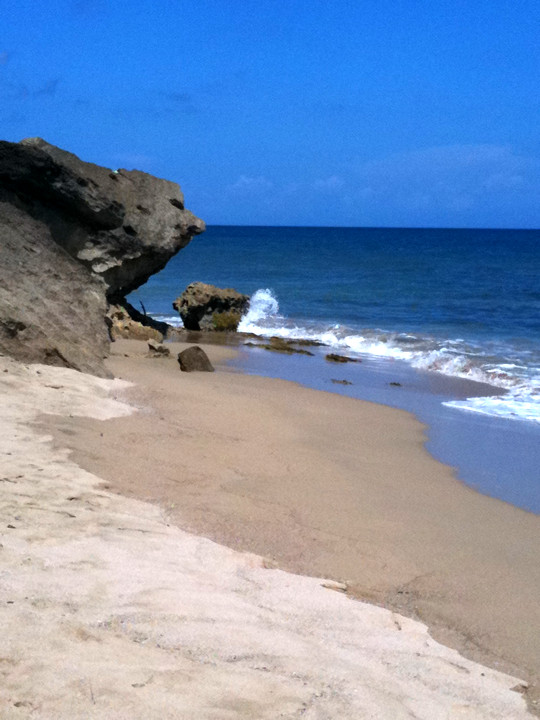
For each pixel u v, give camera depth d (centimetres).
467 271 5153
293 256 7212
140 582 486
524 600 598
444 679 432
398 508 800
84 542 556
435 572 639
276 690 354
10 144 1698
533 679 479
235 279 4309
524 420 1302
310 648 428
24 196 1736
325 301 3212
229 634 423
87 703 311
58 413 970
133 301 3231
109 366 1456
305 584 560
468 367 1758
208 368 1633
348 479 884
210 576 537
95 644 373
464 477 965
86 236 1825
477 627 549
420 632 515
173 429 995
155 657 371
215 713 319
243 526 690
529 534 759
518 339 2214
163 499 732
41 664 338
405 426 1223
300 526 709
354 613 516
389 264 5959
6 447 791
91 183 1789
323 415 1241
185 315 2411
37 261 1459
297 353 2005
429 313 2828
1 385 1041
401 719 353
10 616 389
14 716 293
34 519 593
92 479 739
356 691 374
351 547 673
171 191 2014
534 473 995
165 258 2011
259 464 894
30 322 1247
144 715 308
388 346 2108
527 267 5653
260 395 1349
